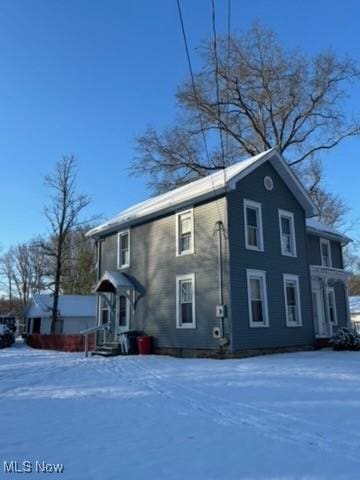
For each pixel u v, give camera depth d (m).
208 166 32.62
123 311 20.45
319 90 31.27
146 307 18.83
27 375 12.14
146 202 24.62
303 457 4.61
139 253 19.78
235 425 5.99
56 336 27.64
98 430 5.88
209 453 4.82
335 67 30.77
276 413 6.61
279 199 18.56
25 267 67.06
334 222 38.19
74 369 13.45
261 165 18.02
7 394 9.01
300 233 19.31
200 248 16.67
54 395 8.76
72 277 46.25
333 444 5.04
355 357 14.56
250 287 16.20
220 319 15.35
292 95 31.75
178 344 16.94
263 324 16.23
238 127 33.12
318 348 18.48
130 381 10.46
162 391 8.87
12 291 71.00
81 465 4.49
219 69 30.36
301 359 13.96
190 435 5.54
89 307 42.22
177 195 19.36
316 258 22.66
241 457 4.66
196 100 30.08
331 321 22.28
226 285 15.38
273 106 32.41
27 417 6.73
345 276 22.36
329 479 4.02
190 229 17.33
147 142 33.47
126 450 4.98
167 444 5.18
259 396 7.93
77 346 25.00
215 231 16.17
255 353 15.55
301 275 18.72
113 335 20.31
